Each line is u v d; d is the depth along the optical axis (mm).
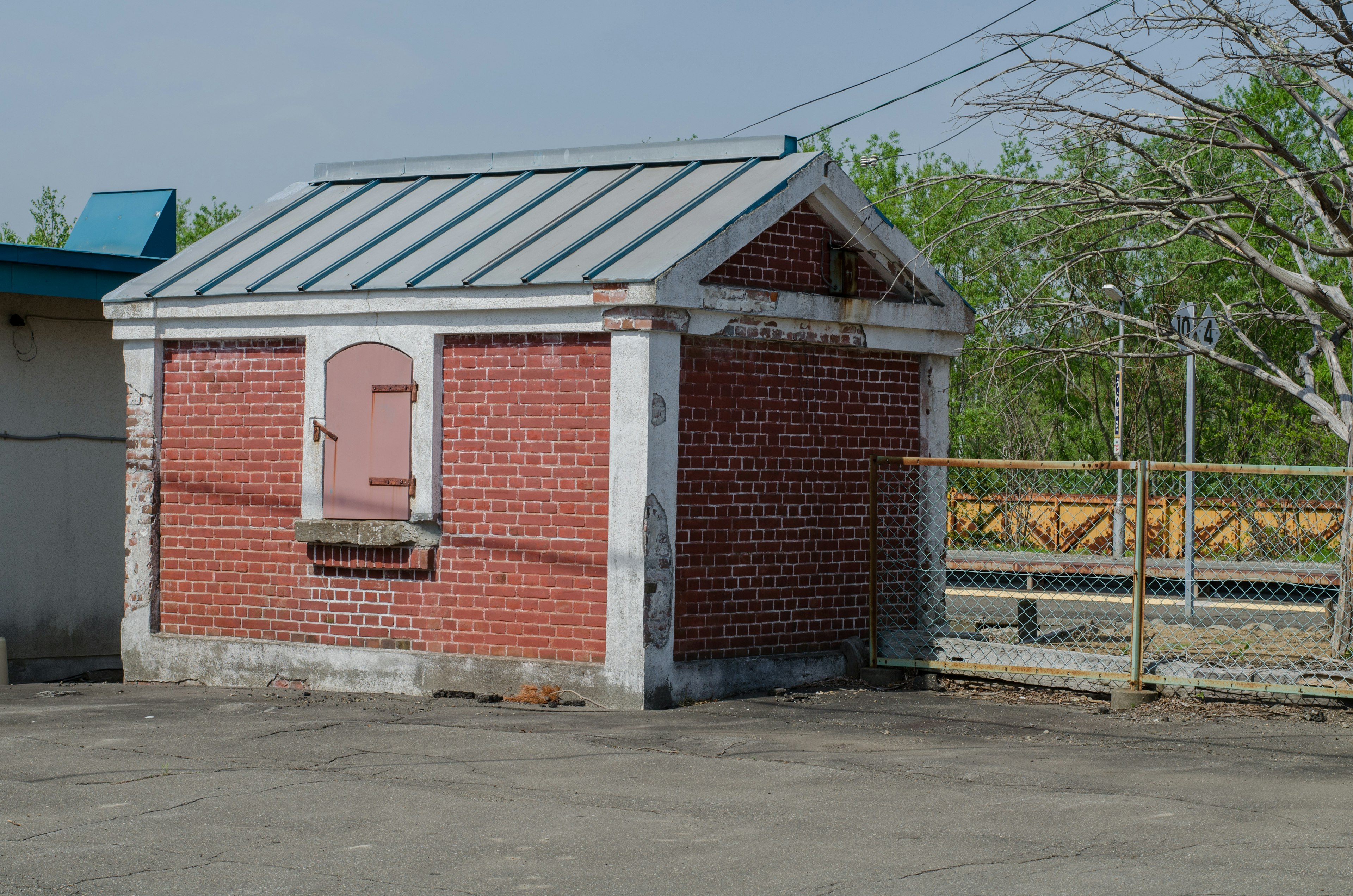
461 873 5910
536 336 10859
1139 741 9008
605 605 10555
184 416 12625
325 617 11875
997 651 11211
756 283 11109
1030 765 8219
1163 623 15641
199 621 12539
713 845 6348
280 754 8688
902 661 11383
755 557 11211
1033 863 5980
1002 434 24016
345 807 7184
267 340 12195
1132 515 24109
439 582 11312
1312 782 7695
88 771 8195
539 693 10656
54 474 14695
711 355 10859
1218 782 7688
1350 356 29297
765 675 11180
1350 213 11750
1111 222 13859
